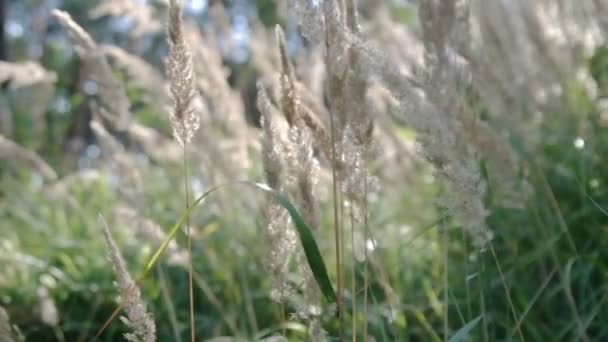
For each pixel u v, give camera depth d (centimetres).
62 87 552
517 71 243
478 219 153
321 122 162
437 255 248
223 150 248
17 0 866
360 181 155
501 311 220
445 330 171
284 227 156
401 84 149
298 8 152
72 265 292
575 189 246
